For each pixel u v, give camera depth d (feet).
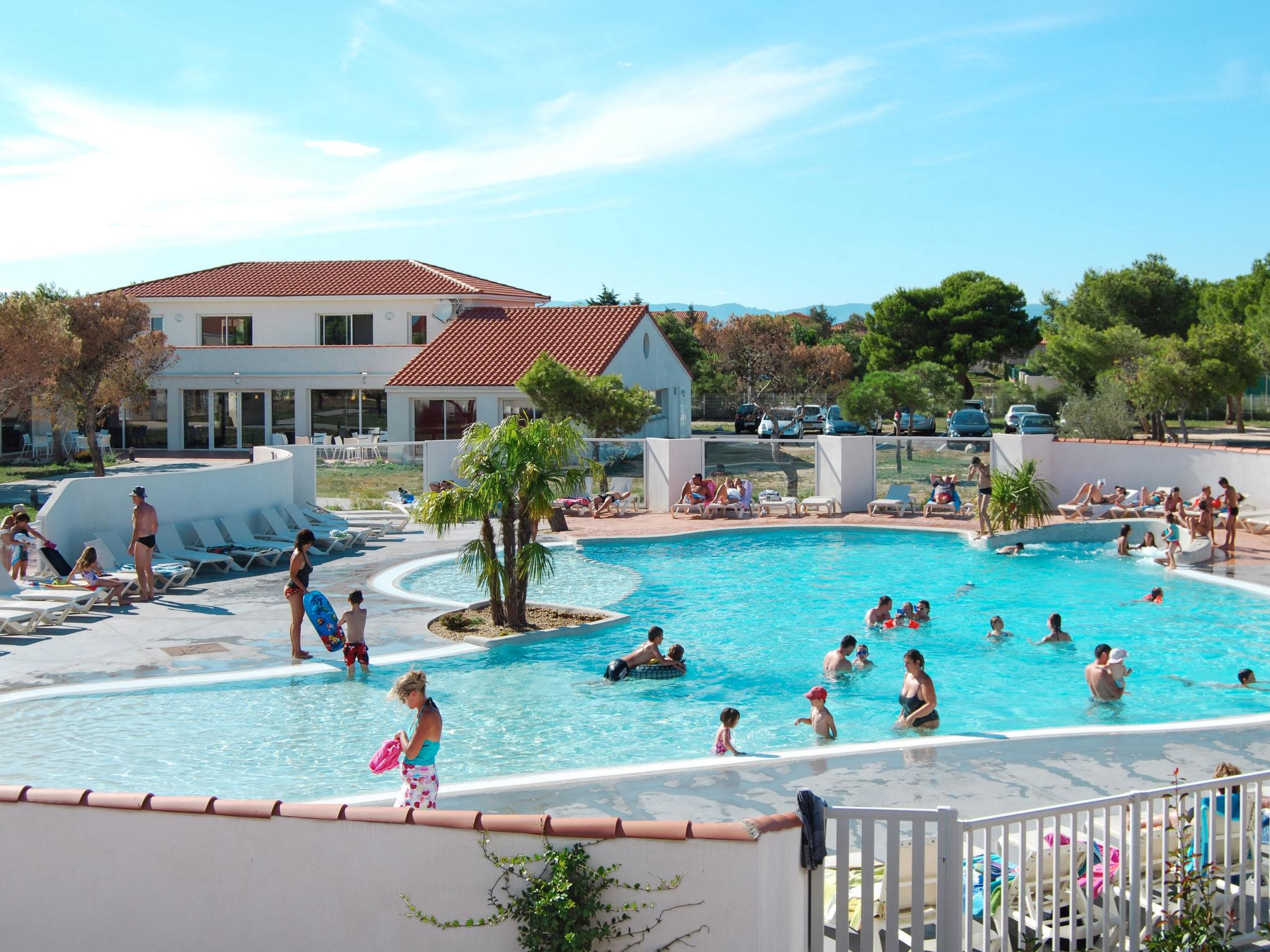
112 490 64.23
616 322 135.64
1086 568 71.51
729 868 17.67
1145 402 132.87
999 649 50.93
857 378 249.14
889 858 18.62
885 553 77.82
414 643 50.03
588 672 46.32
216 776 32.96
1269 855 23.03
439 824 18.37
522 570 52.60
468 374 127.13
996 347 223.71
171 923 19.51
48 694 40.91
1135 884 20.17
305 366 143.33
